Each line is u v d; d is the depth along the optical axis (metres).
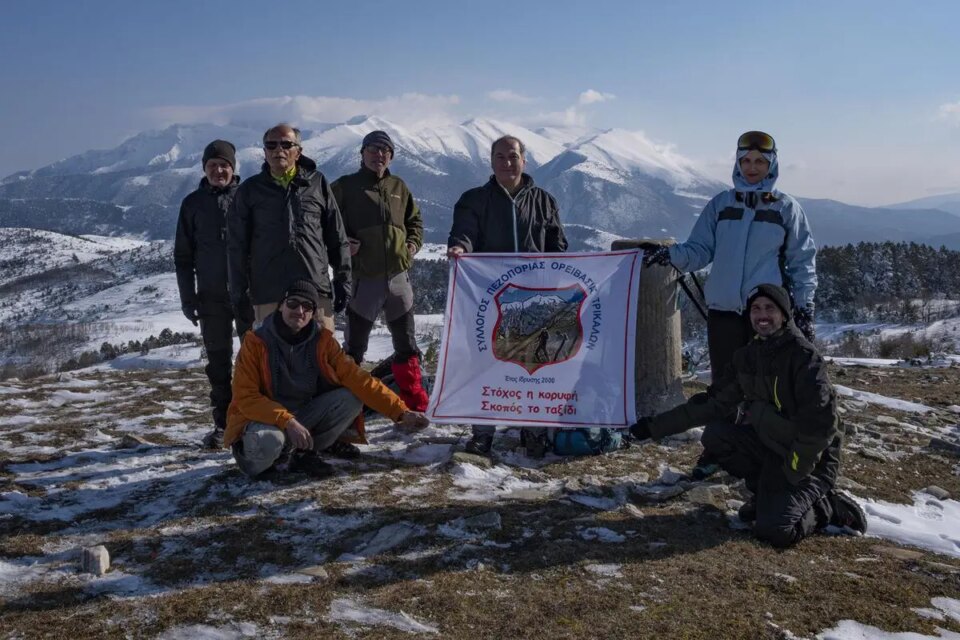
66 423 7.18
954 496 5.32
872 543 4.30
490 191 5.89
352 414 5.14
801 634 3.20
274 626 3.23
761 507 4.32
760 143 4.96
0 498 4.82
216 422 6.09
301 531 4.27
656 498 4.91
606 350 5.66
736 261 5.04
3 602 3.47
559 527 4.34
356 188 6.11
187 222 5.86
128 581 3.68
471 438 5.87
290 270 5.33
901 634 3.21
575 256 5.77
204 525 4.35
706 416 4.78
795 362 4.25
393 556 3.95
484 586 3.63
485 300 5.80
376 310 6.32
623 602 3.46
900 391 9.27
